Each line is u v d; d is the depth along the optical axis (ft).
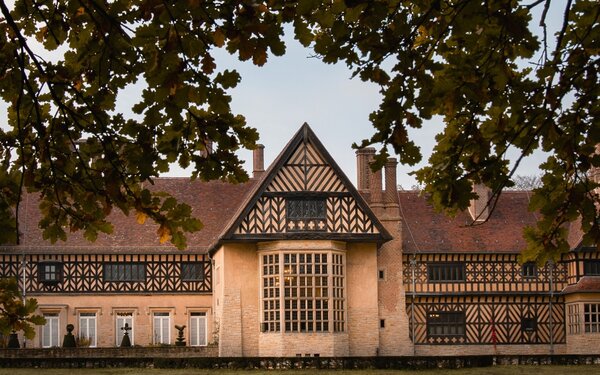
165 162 20.27
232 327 124.57
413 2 19.49
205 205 148.15
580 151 23.02
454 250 137.08
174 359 106.73
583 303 132.67
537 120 22.84
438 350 134.72
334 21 18.52
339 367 104.83
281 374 98.37
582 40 21.89
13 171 20.75
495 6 19.22
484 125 23.13
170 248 138.10
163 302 137.28
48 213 21.20
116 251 136.26
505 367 104.53
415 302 135.95
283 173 125.39
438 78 21.15
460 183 22.79
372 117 20.40
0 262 133.59
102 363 107.24
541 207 23.61
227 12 16.66
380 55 19.36
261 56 16.85
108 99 20.03
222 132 19.79
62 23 19.71
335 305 124.57
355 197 125.90
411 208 145.89
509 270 137.90
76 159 20.80
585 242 23.50
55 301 134.21
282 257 123.54
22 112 20.49
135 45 17.51
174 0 16.69
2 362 106.73
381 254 133.90
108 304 135.64
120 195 20.52
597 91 22.21
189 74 17.44
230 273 125.90
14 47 19.70
